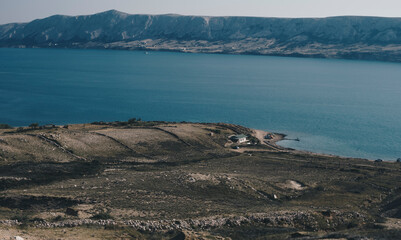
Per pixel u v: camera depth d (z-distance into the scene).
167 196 67.88
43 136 121.31
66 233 45.28
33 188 75.81
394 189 91.69
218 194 73.50
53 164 97.12
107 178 83.69
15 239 39.47
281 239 46.53
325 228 56.62
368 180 99.38
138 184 75.00
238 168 109.94
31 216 53.59
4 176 83.44
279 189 86.12
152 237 46.78
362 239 42.97
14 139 113.69
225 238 47.72
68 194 66.31
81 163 103.06
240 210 61.84
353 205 76.69
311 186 90.94
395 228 51.38
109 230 47.69
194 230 50.47
